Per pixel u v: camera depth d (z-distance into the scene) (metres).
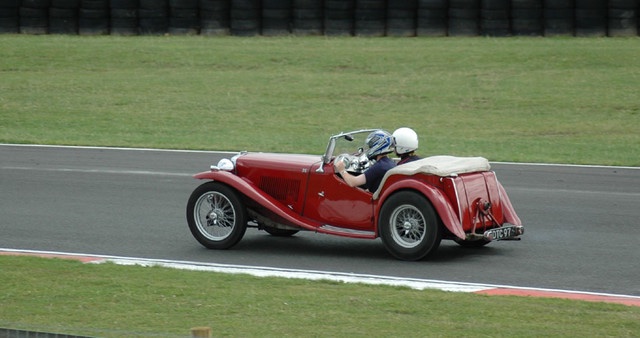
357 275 30.70
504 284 29.64
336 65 85.38
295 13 93.19
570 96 75.88
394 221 32.94
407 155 34.44
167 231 38.50
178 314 24.94
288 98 77.81
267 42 92.12
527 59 84.25
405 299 26.61
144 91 80.75
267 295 27.06
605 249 34.91
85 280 29.02
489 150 60.41
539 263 32.72
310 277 30.11
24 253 34.16
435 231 32.22
